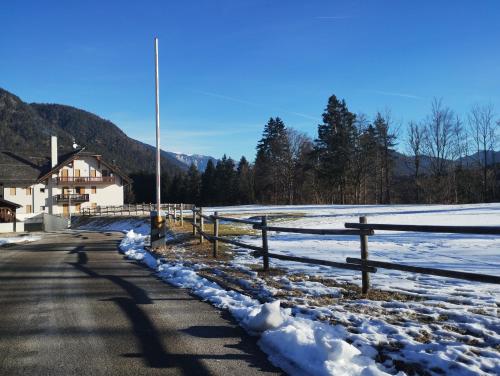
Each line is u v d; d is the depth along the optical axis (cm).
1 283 973
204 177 10594
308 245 1482
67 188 7094
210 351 528
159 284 942
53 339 573
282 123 8894
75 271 1139
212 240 1356
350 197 7719
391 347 510
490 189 6669
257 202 9275
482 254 1186
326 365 454
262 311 598
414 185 7206
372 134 7369
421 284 829
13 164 7119
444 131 6781
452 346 502
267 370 471
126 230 4044
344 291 785
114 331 605
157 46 1728
